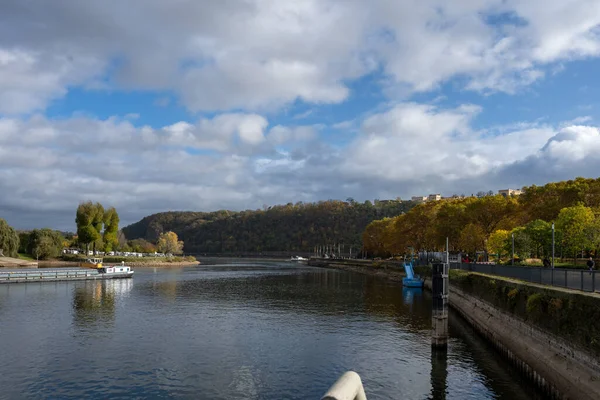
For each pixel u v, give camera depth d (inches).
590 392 745.6
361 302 2502.5
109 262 6127.0
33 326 1702.8
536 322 1021.2
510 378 1113.4
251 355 1306.6
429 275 3245.6
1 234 5004.9
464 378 1114.1
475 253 3380.9
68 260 5629.9
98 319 1862.7
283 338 1525.6
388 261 5497.1
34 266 4840.1
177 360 1248.2
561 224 2293.3
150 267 6417.3
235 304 2359.7
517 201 3472.0
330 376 1128.8
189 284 3553.2
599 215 2304.4
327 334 1595.7
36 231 5605.3
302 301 2519.7
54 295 2664.9
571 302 864.3
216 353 1322.6
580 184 2839.6
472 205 3516.2
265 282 3850.9
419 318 1958.7
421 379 1107.9
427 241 4377.5
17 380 1074.1
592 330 771.4
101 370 1154.0
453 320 1907.0
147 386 1041.5
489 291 1498.5
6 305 2235.5
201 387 1039.6
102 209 6333.7
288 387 1047.0
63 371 1144.2
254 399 972.6
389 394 1009.5
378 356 1309.1
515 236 2469.2
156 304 2332.7
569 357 849.5
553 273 1095.6
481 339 1508.4
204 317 1930.4
